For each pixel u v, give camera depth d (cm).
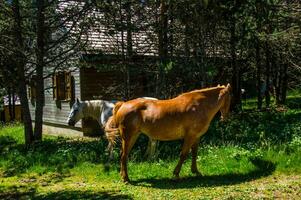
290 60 2141
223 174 980
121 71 1756
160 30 1587
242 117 1823
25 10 1605
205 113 960
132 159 1138
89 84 2002
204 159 1070
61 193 920
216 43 1741
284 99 2627
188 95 970
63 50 1700
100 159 1176
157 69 1605
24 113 1630
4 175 1140
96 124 1984
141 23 1622
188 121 951
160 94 1623
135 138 982
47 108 2425
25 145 1535
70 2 1612
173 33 1599
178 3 1503
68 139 1811
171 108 955
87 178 1043
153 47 1811
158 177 995
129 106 979
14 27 1522
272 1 1564
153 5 1585
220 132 1434
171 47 1623
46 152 1328
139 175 1014
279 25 1870
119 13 1545
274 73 2577
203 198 805
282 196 796
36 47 1543
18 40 1535
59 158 1217
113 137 1112
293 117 1714
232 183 907
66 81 2152
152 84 1725
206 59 1675
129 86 1703
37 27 1537
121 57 1698
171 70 1574
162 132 960
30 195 923
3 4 1517
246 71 2772
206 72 1625
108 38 1800
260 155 1026
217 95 976
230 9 1491
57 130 2314
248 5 1513
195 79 1672
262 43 2041
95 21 1525
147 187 920
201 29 1586
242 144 1169
